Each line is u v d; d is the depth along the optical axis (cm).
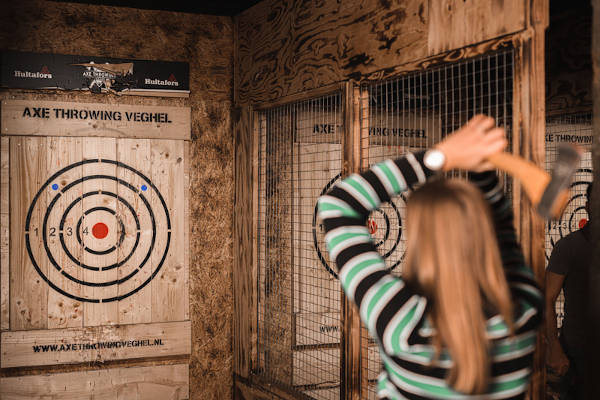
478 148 101
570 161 82
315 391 407
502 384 99
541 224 198
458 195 100
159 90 419
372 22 288
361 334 302
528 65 202
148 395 414
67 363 397
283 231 412
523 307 103
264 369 407
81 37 402
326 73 325
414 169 109
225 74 438
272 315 409
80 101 402
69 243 400
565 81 421
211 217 434
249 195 409
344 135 307
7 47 386
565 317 318
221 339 435
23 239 390
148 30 418
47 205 395
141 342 414
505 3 212
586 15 402
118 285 409
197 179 430
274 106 383
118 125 410
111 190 409
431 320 97
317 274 421
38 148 393
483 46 222
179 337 422
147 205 417
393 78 281
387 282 103
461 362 93
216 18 436
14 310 387
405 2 266
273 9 382
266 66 390
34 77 390
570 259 308
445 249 96
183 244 426
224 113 438
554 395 375
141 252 415
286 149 409
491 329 97
